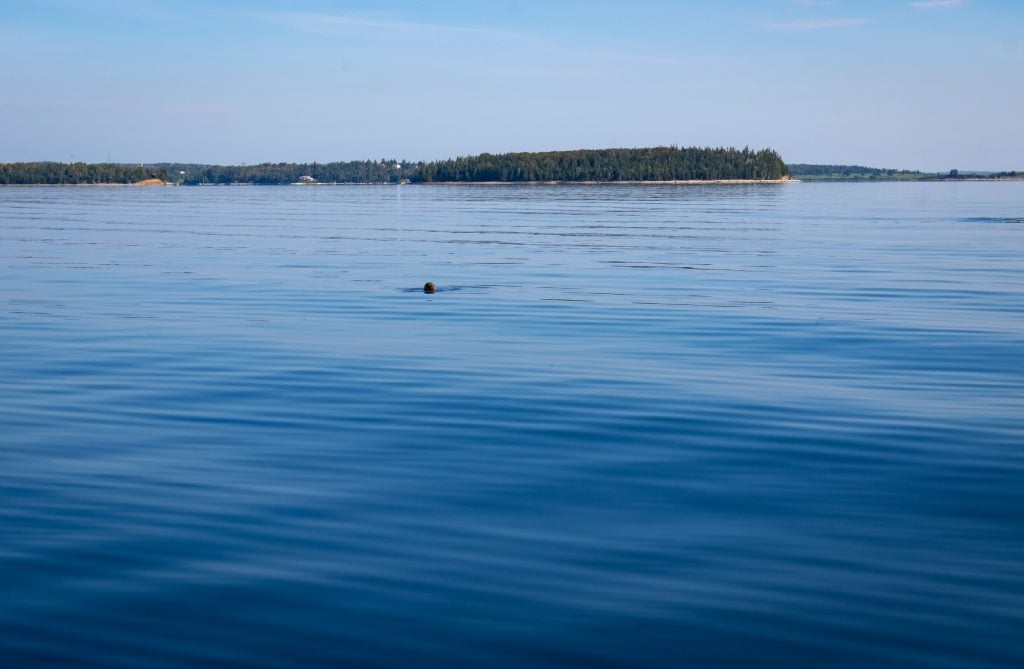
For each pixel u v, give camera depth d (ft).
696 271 128.67
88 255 156.35
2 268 134.51
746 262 142.00
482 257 151.84
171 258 150.10
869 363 64.54
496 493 38.27
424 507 36.63
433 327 80.48
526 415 50.55
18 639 26.66
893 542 33.14
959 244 176.55
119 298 100.89
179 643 26.35
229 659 25.53
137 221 272.31
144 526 34.76
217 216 306.76
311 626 27.22
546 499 37.55
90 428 48.39
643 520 35.24
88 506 36.86
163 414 51.06
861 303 95.55
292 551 32.40
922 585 29.73
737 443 45.27
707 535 33.78
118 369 63.10
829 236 199.82
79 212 340.39
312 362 65.05
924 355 67.36
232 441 45.85
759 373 61.26
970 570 30.81
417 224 251.60
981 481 39.63
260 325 81.92
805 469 41.34
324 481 39.78
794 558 31.76
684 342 72.90
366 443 45.32
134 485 39.34
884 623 27.35
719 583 29.86
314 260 146.20
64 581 30.12
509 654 25.72
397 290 107.34
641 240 189.98
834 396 54.75
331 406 52.54
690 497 37.81
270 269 132.05
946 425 48.47
